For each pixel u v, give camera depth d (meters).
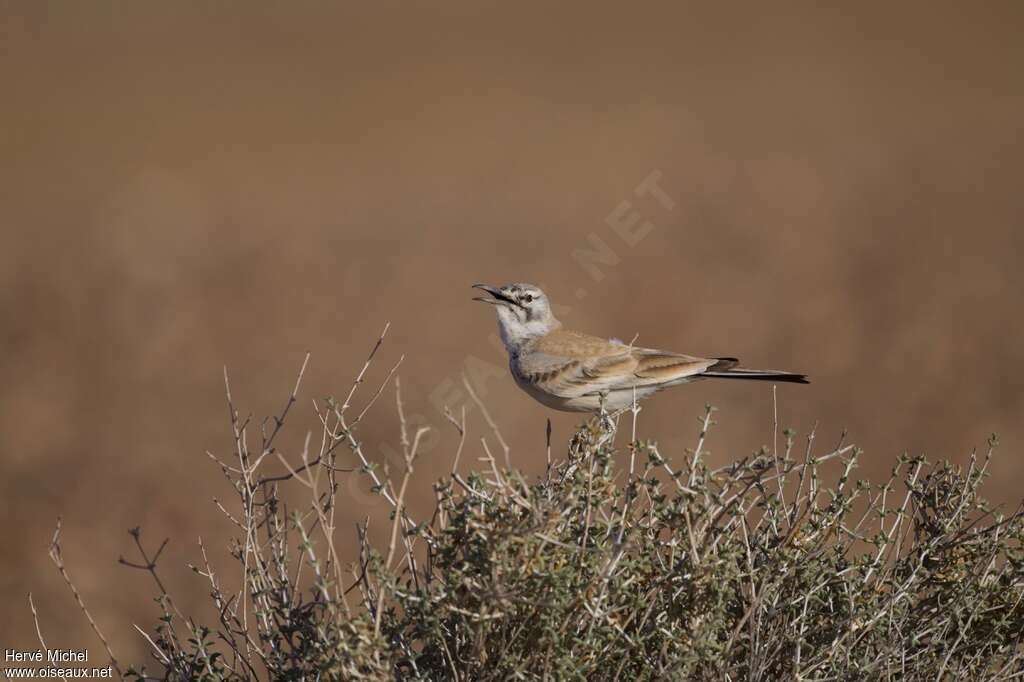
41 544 21.64
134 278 41.53
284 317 36.94
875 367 29.80
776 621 10.23
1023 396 27.83
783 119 75.69
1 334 34.12
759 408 28.09
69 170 67.00
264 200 60.50
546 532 9.59
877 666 9.91
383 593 9.33
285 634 10.05
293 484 23.25
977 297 36.38
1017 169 56.00
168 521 22.81
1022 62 87.06
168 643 10.74
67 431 26.23
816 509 10.55
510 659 9.45
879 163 59.75
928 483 11.06
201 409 28.59
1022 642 10.61
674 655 9.56
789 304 35.06
